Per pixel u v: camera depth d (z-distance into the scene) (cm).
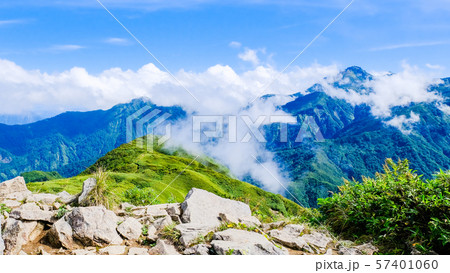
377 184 780
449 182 677
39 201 816
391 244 665
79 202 789
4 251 568
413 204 674
